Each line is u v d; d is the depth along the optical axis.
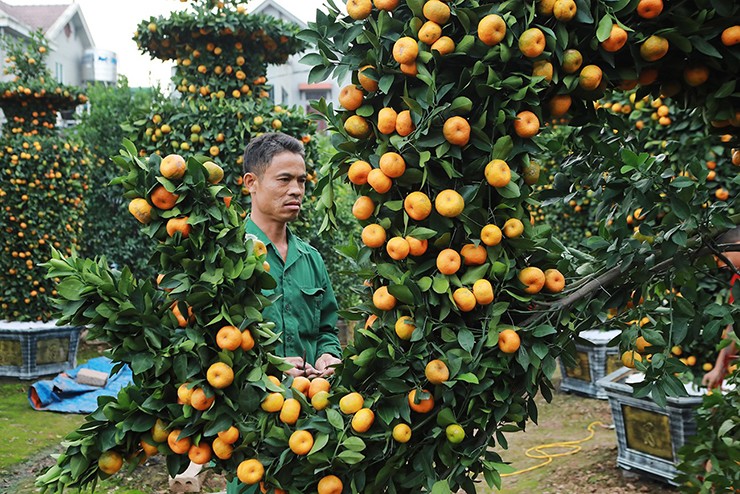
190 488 3.92
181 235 1.44
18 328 6.43
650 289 1.75
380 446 1.44
